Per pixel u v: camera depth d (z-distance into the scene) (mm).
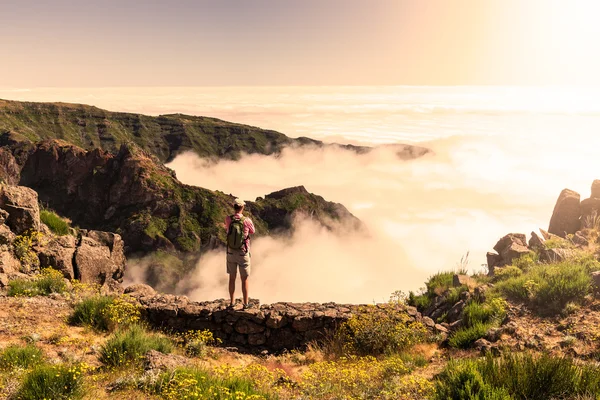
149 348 7859
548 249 12625
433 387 6145
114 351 7570
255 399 5895
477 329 9148
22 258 12266
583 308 8836
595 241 13047
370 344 9344
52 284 11164
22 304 9703
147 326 9719
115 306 9578
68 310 9891
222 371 6574
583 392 5535
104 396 6012
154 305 10227
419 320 10242
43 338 8266
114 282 14539
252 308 10102
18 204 13445
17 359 6824
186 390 5555
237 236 9891
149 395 6027
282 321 9914
